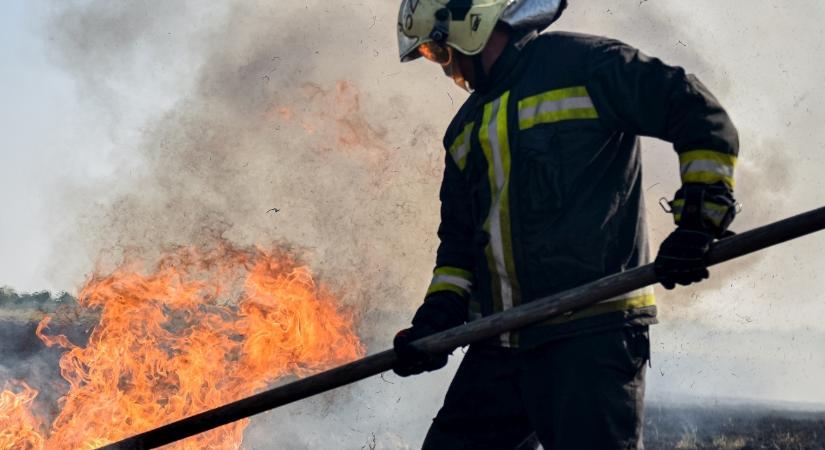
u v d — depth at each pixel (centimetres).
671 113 266
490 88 295
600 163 279
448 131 317
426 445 312
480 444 304
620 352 273
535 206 279
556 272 278
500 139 285
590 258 276
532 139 280
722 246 252
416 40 296
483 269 292
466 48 288
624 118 274
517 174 281
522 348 282
